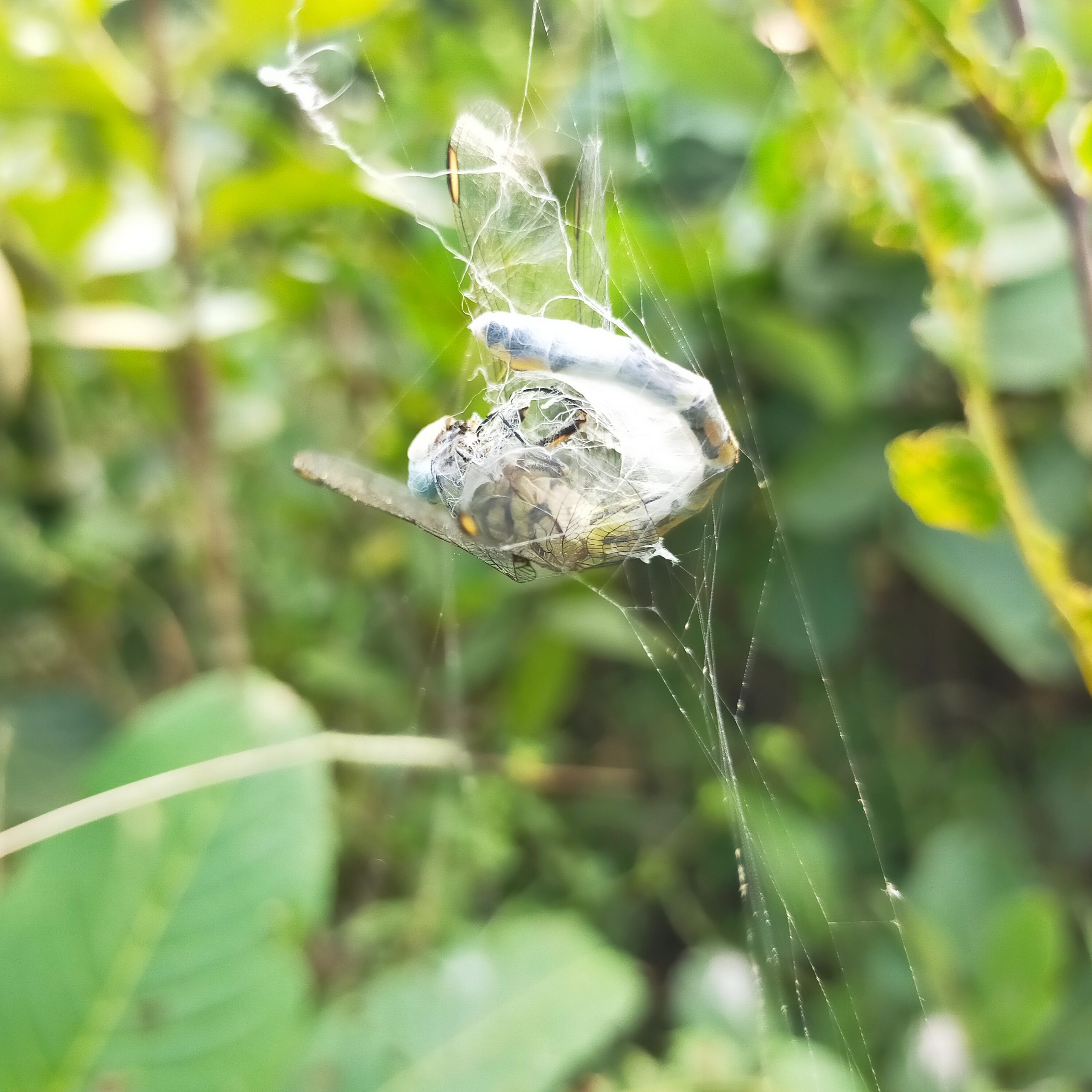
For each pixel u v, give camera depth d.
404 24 0.30
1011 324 0.25
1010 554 0.26
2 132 0.29
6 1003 0.21
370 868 0.30
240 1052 0.21
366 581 0.33
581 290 0.22
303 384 0.36
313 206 0.26
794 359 0.27
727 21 0.27
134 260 0.27
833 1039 0.26
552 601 0.29
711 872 0.29
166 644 0.31
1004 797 0.29
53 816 0.22
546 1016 0.23
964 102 0.25
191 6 0.28
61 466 0.30
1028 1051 0.25
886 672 0.30
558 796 0.31
